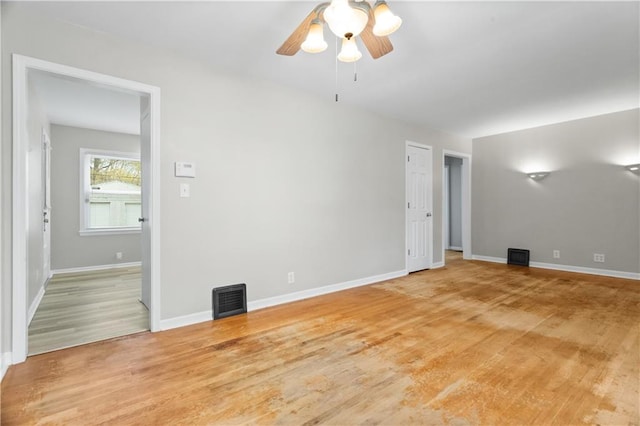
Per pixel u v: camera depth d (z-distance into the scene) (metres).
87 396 1.71
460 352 2.21
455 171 7.71
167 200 2.69
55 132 4.92
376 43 1.98
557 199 5.06
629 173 4.39
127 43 2.50
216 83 2.95
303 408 1.61
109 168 5.48
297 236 3.55
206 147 2.89
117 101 3.89
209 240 2.91
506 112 4.43
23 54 2.11
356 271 4.16
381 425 1.48
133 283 4.28
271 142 3.32
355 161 4.16
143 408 1.61
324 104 3.81
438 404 1.63
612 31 2.38
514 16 2.19
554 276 4.59
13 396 1.71
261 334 2.55
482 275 4.73
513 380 1.85
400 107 4.19
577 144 4.84
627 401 1.64
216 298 2.91
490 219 5.89
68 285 4.17
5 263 2.05
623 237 4.45
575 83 3.39
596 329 2.61
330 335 2.52
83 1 2.04
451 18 2.21
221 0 2.03
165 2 2.04
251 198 3.18
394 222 4.68
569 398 1.67
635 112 4.30
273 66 2.98
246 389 1.77
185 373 1.95
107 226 5.47
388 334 2.54
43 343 2.38
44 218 4.06
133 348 2.30
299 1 2.04
